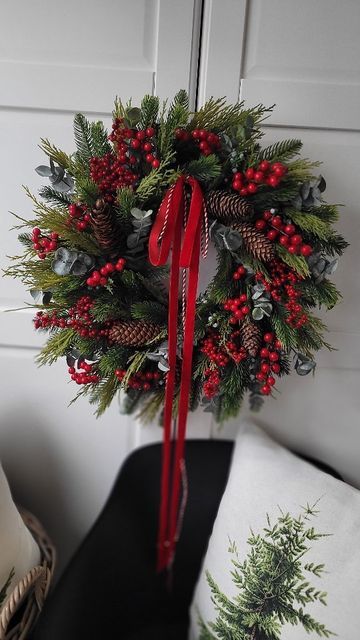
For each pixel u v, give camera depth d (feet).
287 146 2.20
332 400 2.94
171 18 2.37
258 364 2.24
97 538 2.77
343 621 2.13
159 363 2.19
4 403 3.06
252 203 2.17
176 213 2.08
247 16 2.36
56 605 2.44
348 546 2.24
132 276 2.19
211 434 3.10
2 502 2.50
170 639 2.86
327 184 2.56
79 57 2.45
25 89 2.49
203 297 2.35
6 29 2.41
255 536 2.39
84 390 2.36
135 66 2.47
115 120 2.12
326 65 2.41
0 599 2.46
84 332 2.16
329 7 2.33
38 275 2.19
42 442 3.15
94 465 3.20
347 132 2.51
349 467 3.09
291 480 2.48
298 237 2.04
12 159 2.61
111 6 2.37
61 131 2.56
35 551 2.69
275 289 2.16
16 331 2.88
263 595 2.29
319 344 2.38
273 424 3.03
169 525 3.02
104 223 2.04
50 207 2.46
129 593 2.82
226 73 2.44
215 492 2.99
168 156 2.05
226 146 2.10
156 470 3.03
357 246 2.64
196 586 2.75
